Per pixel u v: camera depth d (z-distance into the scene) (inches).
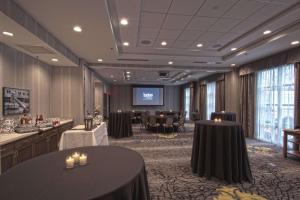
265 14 136.7
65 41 176.2
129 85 617.3
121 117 288.2
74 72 245.9
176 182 126.9
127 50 227.5
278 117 231.9
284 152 180.5
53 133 175.0
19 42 144.4
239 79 305.6
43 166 62.6
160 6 125.3
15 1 105.0
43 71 216.8
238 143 127.3
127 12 130.8
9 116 154.7
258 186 120.7
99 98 460.1
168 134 315.3
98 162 66.1
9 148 110.4
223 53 241.3
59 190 45.6
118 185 48.0
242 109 294.8
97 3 108.2
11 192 44.8
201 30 167.8
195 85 510.6
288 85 220.1
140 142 251.0
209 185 122.2
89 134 142.9
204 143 134.3
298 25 147.2
